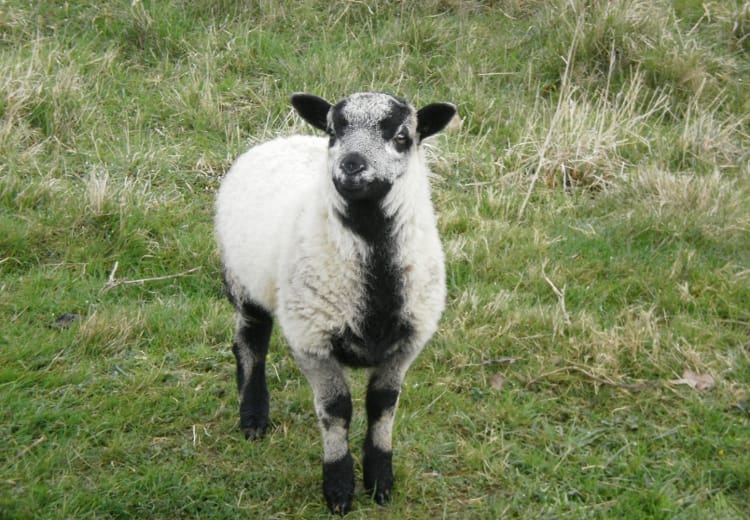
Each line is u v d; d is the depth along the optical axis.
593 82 9.00
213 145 8.12
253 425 5.21
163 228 7.05
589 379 5.60
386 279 4.42
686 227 7.03
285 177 5.16
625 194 7.61
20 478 4.65
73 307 6.24
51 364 5.63
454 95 8.74
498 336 5.95
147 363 5.75
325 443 4.62
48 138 7.84
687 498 4.66
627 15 9.22
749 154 8.18
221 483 4.78
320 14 9.76
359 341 4.48
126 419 5.21
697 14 9.90
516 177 7.85
